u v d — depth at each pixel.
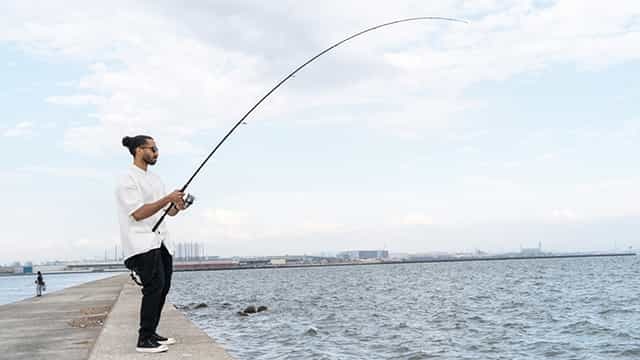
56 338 7.35
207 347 5.11
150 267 4.84
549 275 70.25
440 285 52.88
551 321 21.81
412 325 21.27
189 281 90.88
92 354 4.88
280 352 14.88
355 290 48.78
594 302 29.81
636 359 13.84
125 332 6.35
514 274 76.50
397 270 130.75
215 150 5.47
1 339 7.37
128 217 4.78
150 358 4.61
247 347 15.80
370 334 18.73
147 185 4.89
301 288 55.91
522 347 15.77
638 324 20.25
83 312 11.12
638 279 54.59
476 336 18.06
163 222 5.02
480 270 105.19
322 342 16.84
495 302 31.31
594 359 13.89
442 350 15.36
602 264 126.12
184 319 7.32
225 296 43.19
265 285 66.25
